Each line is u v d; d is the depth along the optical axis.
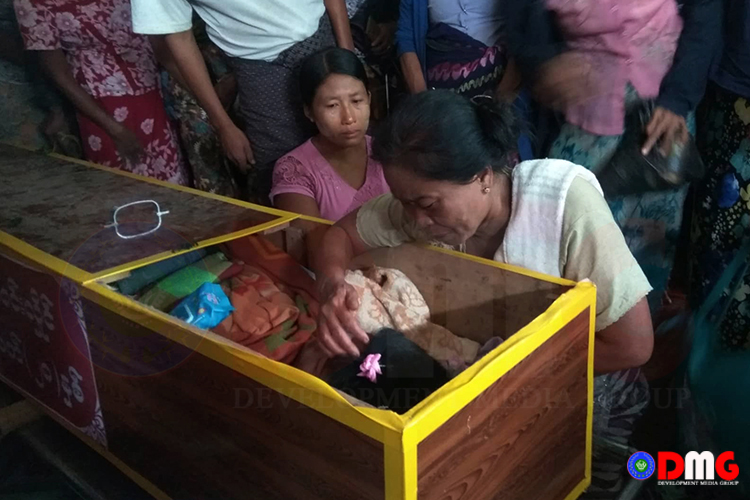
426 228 0.99
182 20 1.57
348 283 1.03
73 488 1.12
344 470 0.72
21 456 1.20
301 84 1.45
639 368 1.23
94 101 1.79
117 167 1.88
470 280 1.01
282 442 0.78
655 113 1.29
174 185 1.50
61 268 1.03
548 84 1.34
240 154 1.71
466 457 0.74
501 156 0.92
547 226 0.97
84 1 1.68
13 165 1.67
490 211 0.98
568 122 1.35
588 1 1.25
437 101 0.87
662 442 1.16
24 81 1.80
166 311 1.04
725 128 1.37
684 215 1.54
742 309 1.21
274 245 1.22
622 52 1.26
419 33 1.64
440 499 0.71
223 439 0.87
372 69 1.78
